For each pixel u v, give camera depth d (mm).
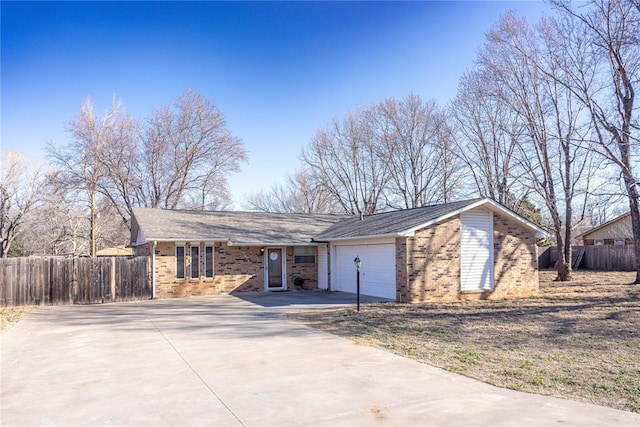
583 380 6516
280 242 21312
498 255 17672
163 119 37000
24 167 38719
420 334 10266
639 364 7371
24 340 10328
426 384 6406
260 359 8062
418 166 38219
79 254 40875
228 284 21078
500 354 8227
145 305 17062
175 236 19609
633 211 20141
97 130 33344
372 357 8094
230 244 20453
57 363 8047
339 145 41625
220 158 38625
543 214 30375
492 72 24875
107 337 10523
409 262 16234
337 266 21812
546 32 22719
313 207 47406
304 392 6121
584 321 11352
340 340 9703
